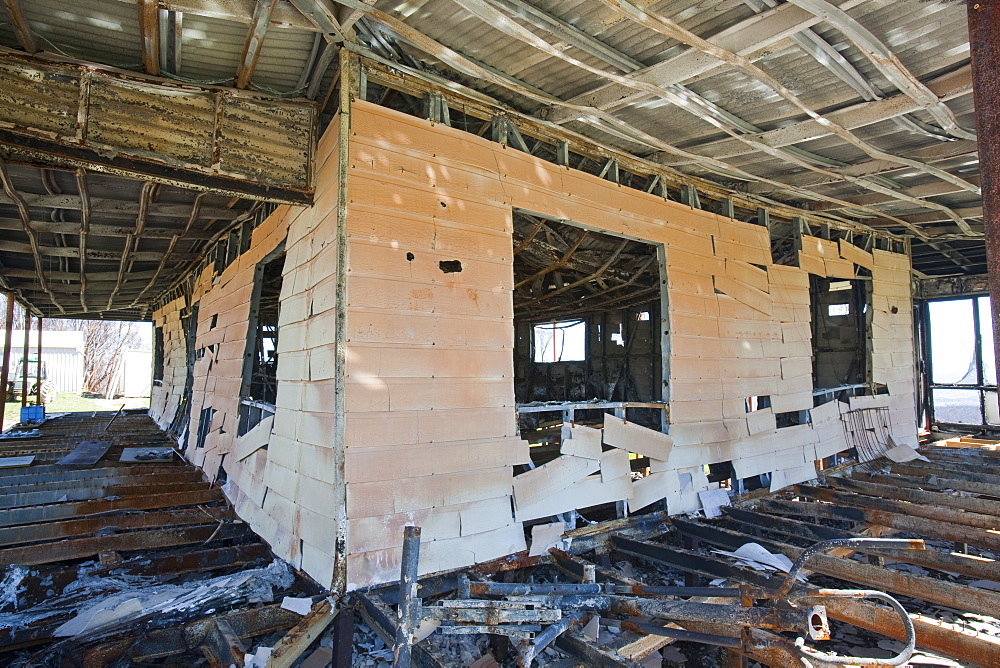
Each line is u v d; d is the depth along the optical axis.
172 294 10.39
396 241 3.32
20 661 2.72
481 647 3.29
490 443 3.57
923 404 9.38
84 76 2.96
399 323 3.28
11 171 4.31
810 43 3.14
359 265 3.17
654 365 8.20
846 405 6.52
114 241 6.64
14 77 2.80
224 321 5.97
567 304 8.32
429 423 3.33
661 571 4.58
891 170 4.86
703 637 2.46
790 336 5.89
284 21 2.93
